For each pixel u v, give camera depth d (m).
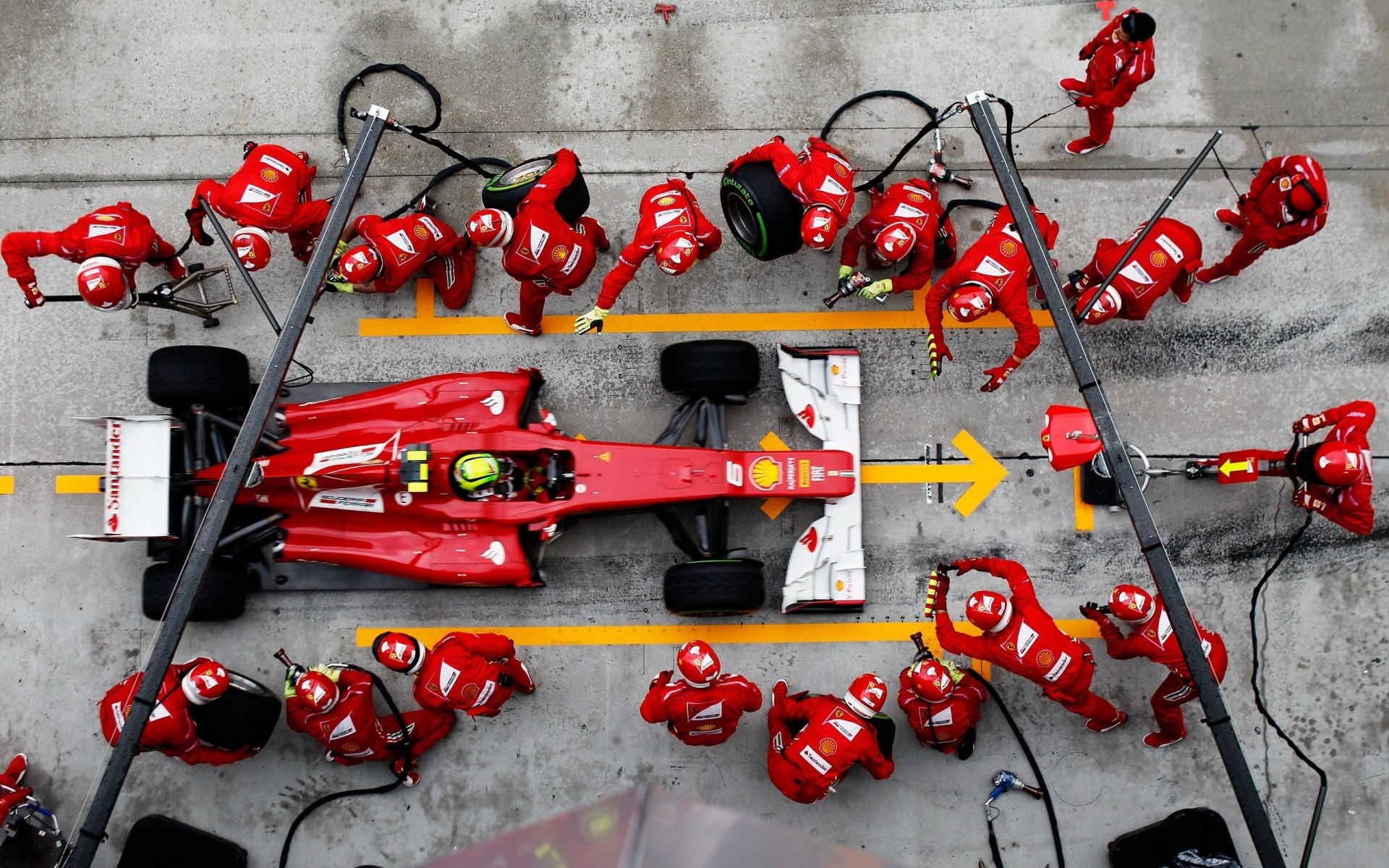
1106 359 6.38
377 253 5.53
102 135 6.58
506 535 5.65
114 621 6.20
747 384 5.84
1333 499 5.48
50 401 6.37
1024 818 6.04
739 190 5.62
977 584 6.19
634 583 6.20
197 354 5.72
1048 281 4.95
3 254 5.57
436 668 5.36
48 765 6.11
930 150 6.53
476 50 6.64
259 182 5.57
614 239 6.50
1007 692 6.15
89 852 4.57
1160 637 5.45
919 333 6.37
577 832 3.46
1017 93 6.58
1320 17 6.64
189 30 6.66
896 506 6.26
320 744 6.09
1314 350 6.37
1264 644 6.17
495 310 6.41
